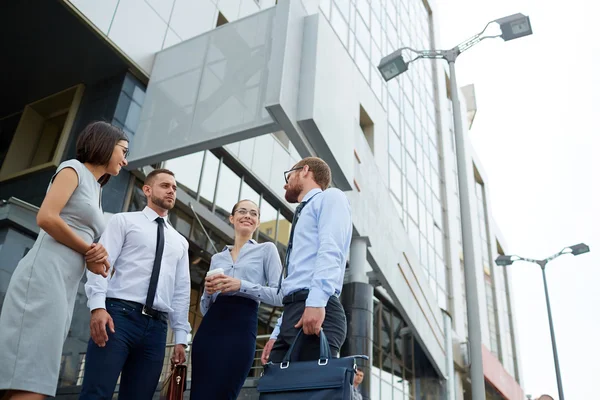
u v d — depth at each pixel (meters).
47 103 11.88
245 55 9.79
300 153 9.41
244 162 13.23
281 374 2.62
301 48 9.62
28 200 10.24
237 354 3.83
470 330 8.19
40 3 9.52
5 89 11.86
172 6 11.81
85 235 2.96
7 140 12.12
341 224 3.02
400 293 15.27
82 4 9.73
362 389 11.77
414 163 25.89
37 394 2.55
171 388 3.64
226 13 13.49
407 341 21.61
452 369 21.34
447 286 27.16
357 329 12.23
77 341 8.48
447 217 29.33
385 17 26.97
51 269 2.72
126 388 3.48
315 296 2.77
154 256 3.76
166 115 10.22
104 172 3.26
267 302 3.97
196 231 11.48
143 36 11.00
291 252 3.21
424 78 32.25
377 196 14.39
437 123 32.94
